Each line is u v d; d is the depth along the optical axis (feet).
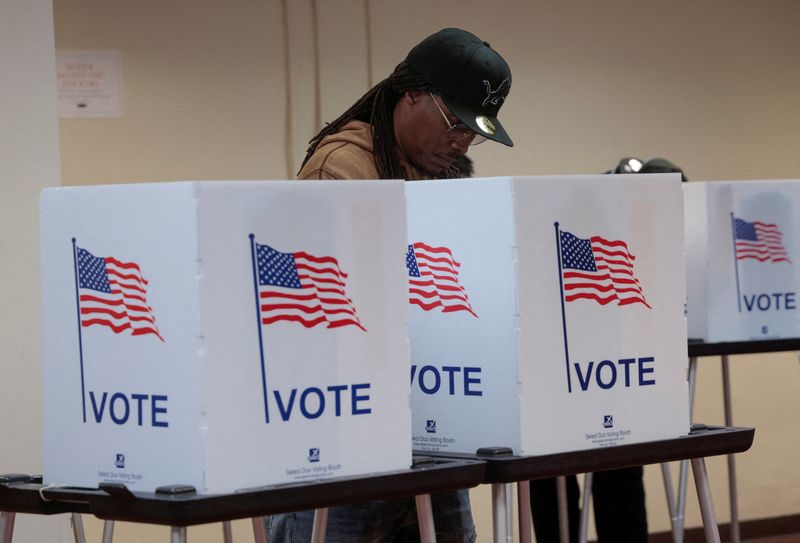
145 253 8.77
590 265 10.32
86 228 9.11
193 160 25.49
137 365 8.86
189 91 25.45
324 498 8.85
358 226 9.21
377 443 9.28
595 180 10.36
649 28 30.09
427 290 10.54
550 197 10.11
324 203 9.05
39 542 15.23
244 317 8.68
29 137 15.34
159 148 25.18
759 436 31.65
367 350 9.24
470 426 10.28
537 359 10.00
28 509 9.35
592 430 10.29
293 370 8.89
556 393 10.11
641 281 10.64
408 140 13.39
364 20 26.94
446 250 10.37
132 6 24.91
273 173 26.21
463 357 10.31
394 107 13.44
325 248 9.05
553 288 10.11
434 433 10.53
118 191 8.91
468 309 10.26
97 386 9.12
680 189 10.85
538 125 28.84
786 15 31.76
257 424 8.71
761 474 31.68
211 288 8.54
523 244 9.95
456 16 27.86
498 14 28.35
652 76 30.17
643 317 10.64
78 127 24.50
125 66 24.88
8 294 15.15
